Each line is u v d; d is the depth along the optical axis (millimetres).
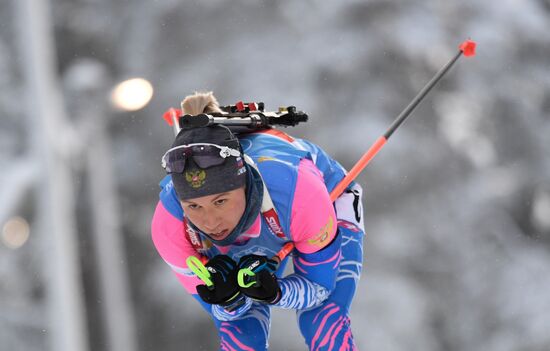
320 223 12602
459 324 77875
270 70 81188
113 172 80625
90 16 89625
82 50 89875
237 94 81500
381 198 76375
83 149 45406
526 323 77438
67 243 40031
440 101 82750
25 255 44094
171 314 75875
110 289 48969
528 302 78062
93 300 49906
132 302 78312
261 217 12586
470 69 84000
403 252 75562
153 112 83812
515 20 85812
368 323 71938
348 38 80625
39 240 39750
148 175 82188
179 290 75812
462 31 84688
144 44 86688
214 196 11805
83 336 49844
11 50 39656
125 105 44781
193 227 12414
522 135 85562
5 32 39625
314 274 12930
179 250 12961
